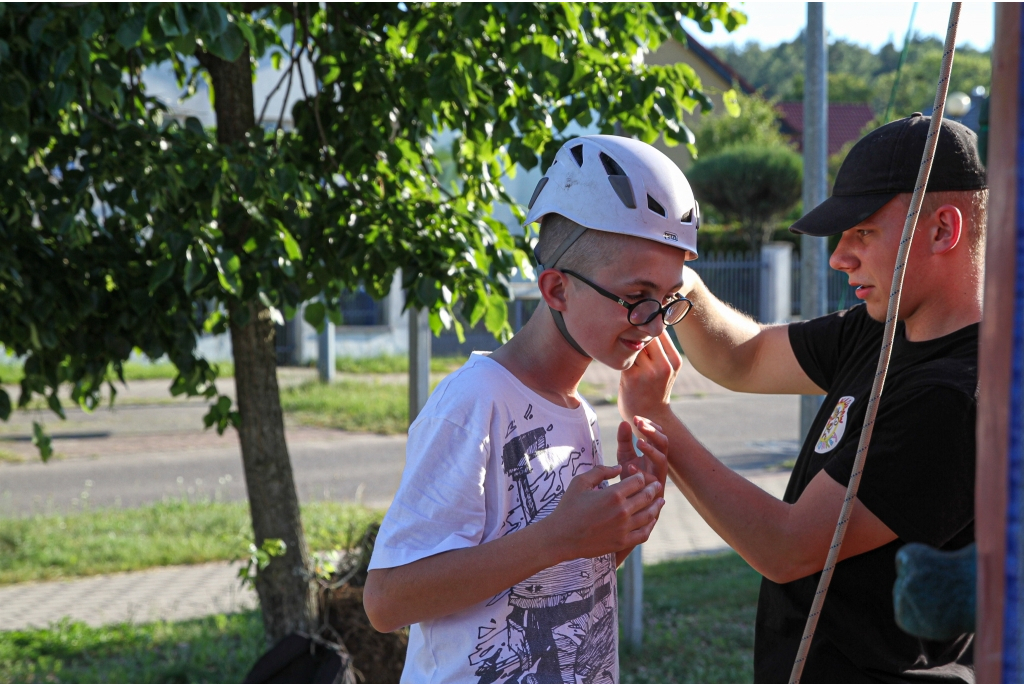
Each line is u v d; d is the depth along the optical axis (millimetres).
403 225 3551
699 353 2201
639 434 1671
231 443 11641
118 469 10023
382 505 8281
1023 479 519
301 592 4078
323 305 3906
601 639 1528
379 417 13109
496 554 1316
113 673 4398
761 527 1631
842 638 1662
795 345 2129
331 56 3920
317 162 3785
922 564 792
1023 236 523
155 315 3656
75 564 6414
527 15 3256
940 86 1222
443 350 19875
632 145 1419
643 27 3666
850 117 44250
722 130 30141
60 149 3312
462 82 3410
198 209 3195
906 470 1505
